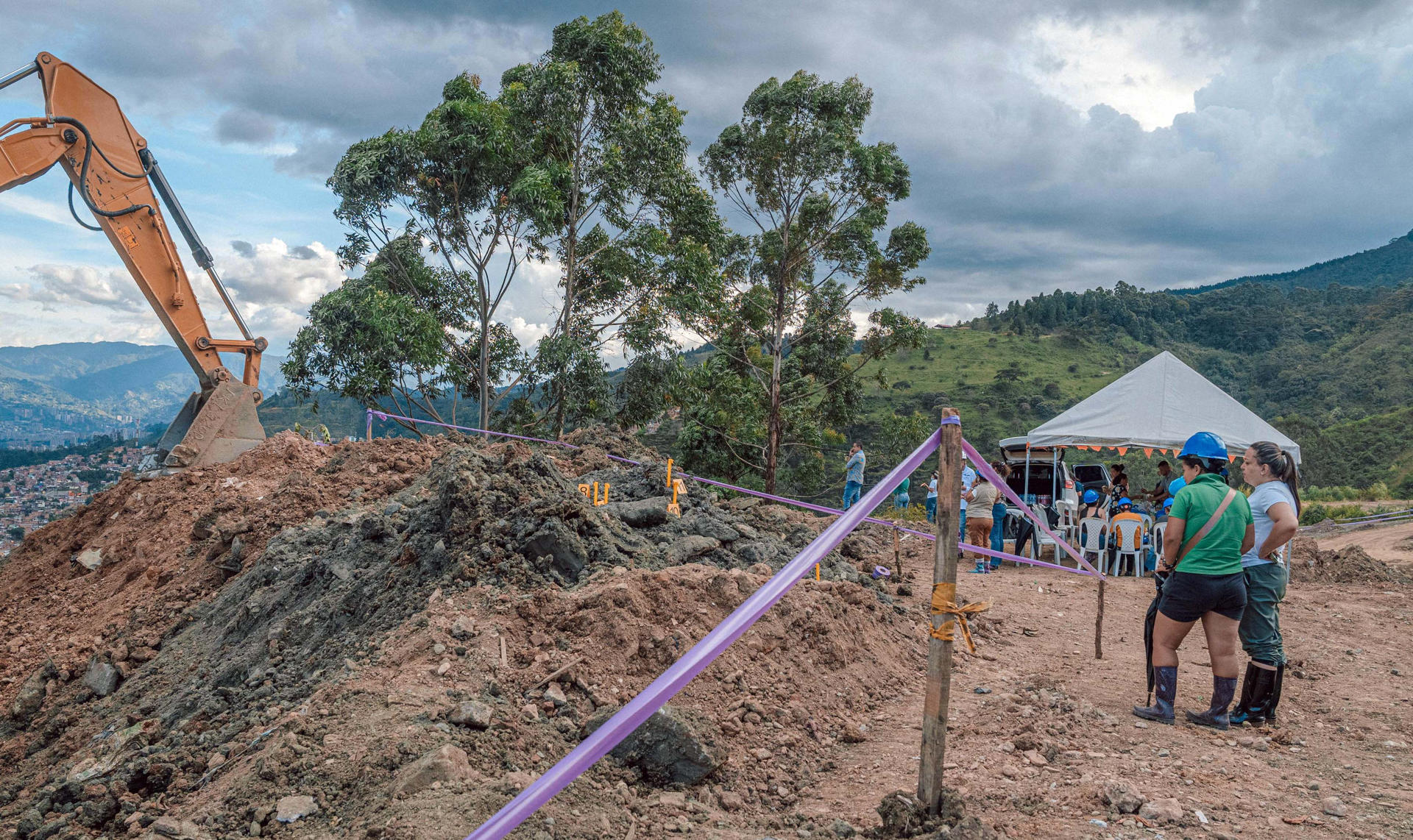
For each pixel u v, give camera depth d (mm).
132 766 4320
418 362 20875
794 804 3719
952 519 3002
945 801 3053
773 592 2445
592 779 3564
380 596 5809
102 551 10750
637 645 4746
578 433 13617
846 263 26312
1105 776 3742
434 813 2875
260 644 6176
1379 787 3750
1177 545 4777
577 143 22891
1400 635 7746
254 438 13328
